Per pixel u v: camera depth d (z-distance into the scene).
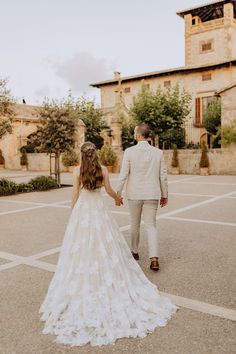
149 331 2.99
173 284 4.08
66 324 3.03
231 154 20.72
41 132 15.35
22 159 29.02
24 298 3.72
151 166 4.55
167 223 7.47
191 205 9.85
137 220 4.79
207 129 27.16
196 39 34.53
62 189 14.81
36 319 3.25
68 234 3.49
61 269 3.40
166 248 5.58
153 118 24.75
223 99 21.89
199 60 34.47
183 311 3.38
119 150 23.92
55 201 11.18
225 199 10.97
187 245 5.75
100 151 23.52
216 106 26.69
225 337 2.91
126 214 8.59
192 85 30.22
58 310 3.13
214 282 4.14
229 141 20.55
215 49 33.44
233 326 3.09
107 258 3.35
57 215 8.65
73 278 3.24
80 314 3.08
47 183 14.70
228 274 4.40
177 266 4.71
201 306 3.48
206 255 5.20
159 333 2.98
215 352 2.70
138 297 3.39
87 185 3.52
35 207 9.98
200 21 36.03
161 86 31.67
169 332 2.99
